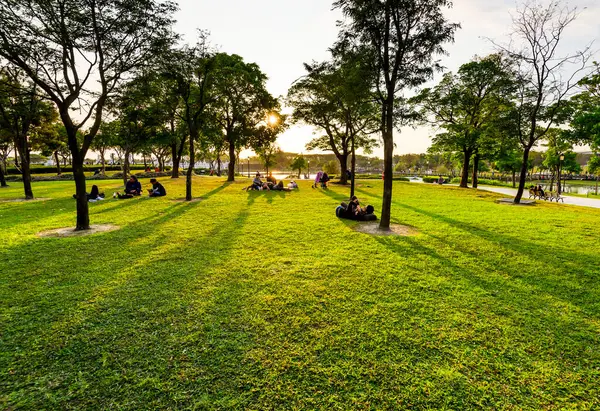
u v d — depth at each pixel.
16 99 15.89
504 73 23.09
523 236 8.89
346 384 2.91
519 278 5.62
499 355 3.38
